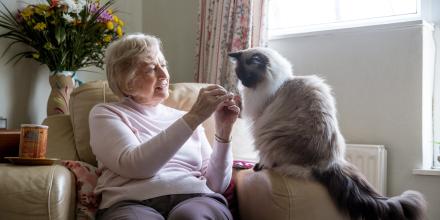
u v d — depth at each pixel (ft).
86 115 5.24
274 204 3.86
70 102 5.41
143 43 4.30
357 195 3.98
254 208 4.25
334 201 3.91
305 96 4.45
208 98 3.72
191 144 4.44
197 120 3.69
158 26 9.53
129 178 3.85
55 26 6.47
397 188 6.62
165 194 3.80
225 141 4.35
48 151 5.19
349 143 7.04
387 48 6.77
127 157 3.69
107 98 5.33
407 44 6.60
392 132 6.70
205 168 4.55
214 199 3.99
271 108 4.59
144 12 9.74
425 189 6.37
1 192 3.42
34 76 7.04
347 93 7.11
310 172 4.07
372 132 6.87
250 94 4.81
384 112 6.77
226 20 7.77
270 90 4.68
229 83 7.55
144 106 4.43
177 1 9.27
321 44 7.38
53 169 3.72
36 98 7.07
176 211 3.51
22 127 4.00
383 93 6.79
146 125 4.28
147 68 4.22
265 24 7.50
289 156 4.18
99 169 4.40
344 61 7.15
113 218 3.47
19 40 6.61
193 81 8.88
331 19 7.79
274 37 7.84
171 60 9.34
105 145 3.88
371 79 6.90
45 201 3.43
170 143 3.62
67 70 6.76
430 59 6.79
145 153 3.63
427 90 6.66
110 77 4.38
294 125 4.29
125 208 3.56
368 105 6.91
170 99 5.68
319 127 4.23
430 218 6.28
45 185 3.49
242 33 7.54
